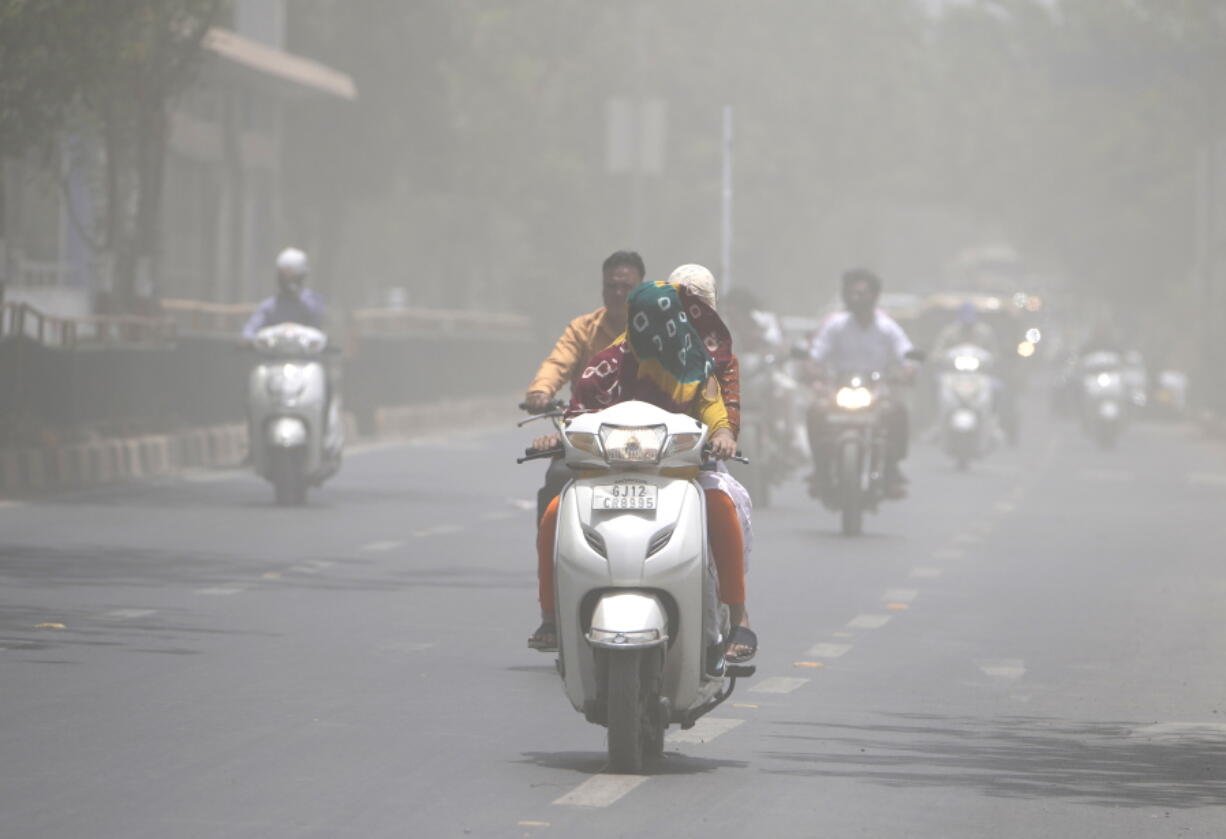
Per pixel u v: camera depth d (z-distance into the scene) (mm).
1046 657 29656
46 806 18266
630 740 19859
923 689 26516
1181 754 22328
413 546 42531
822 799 19453
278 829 17562
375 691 24906
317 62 121312
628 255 24656
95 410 61969
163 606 32188
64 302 89250
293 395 50438
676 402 21234
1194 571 42156
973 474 73812
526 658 27828
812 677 27312
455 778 19906
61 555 38938
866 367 48094
